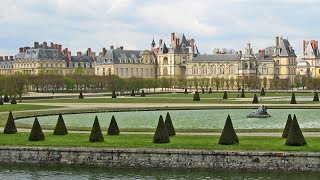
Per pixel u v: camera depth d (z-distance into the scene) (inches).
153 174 2733.8
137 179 2640.3
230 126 2938.0
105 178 2664.9
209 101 6870.1
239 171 2736.2
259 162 2726.4
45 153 2918.3
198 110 5565.9
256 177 2635.3
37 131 3134.8
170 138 3191.4
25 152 2938.0
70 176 2706.7
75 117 4815.5
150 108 5590.6
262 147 2832.2
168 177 2667.3
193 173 2736.2
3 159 2955.2
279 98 7834.6
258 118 4699.8
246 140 3083.2
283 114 5059.1
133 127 3993.6
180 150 2797.7
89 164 2871.6
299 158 2691.9
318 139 3100.4
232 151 2753.4
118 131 3390.7
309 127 3912.4
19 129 3747.5
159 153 2810.0
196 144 2942.9
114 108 5570.9
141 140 3112.7
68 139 3179.1
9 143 3041.3
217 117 4798.2
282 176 2645.2
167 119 3329.2
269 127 3996.1
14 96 7490.2
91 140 3063.5
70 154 2896.2
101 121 4461.1
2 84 7795.3
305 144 2886.3
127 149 2844.5
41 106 5876.0
